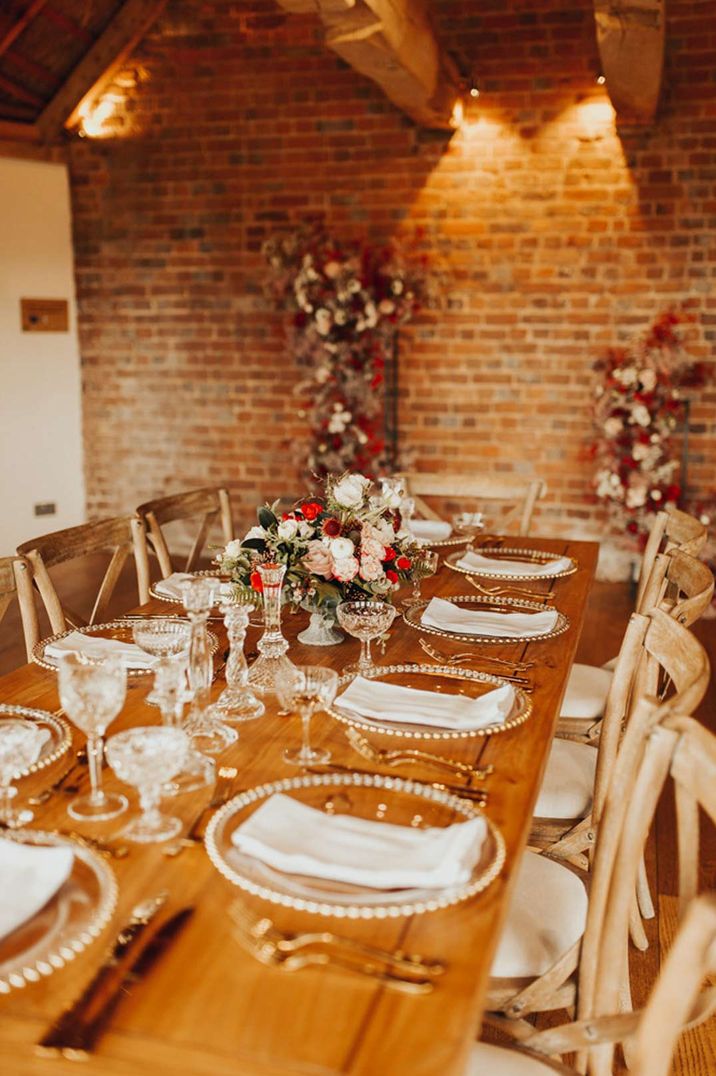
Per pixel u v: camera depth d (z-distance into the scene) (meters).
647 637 1.92
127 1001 1.03
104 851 1.31
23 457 6.16
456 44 5.26
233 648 1.87
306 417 5.90
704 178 5.06
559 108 5.20
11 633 4.78
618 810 1.50
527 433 5.55
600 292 5.31
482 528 3.00
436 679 1.98
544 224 5.32
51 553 2.60
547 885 1.78
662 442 5.09
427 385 5.65
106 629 2.27
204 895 1.21
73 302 6.18
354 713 1.77
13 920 1.13
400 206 5.52
